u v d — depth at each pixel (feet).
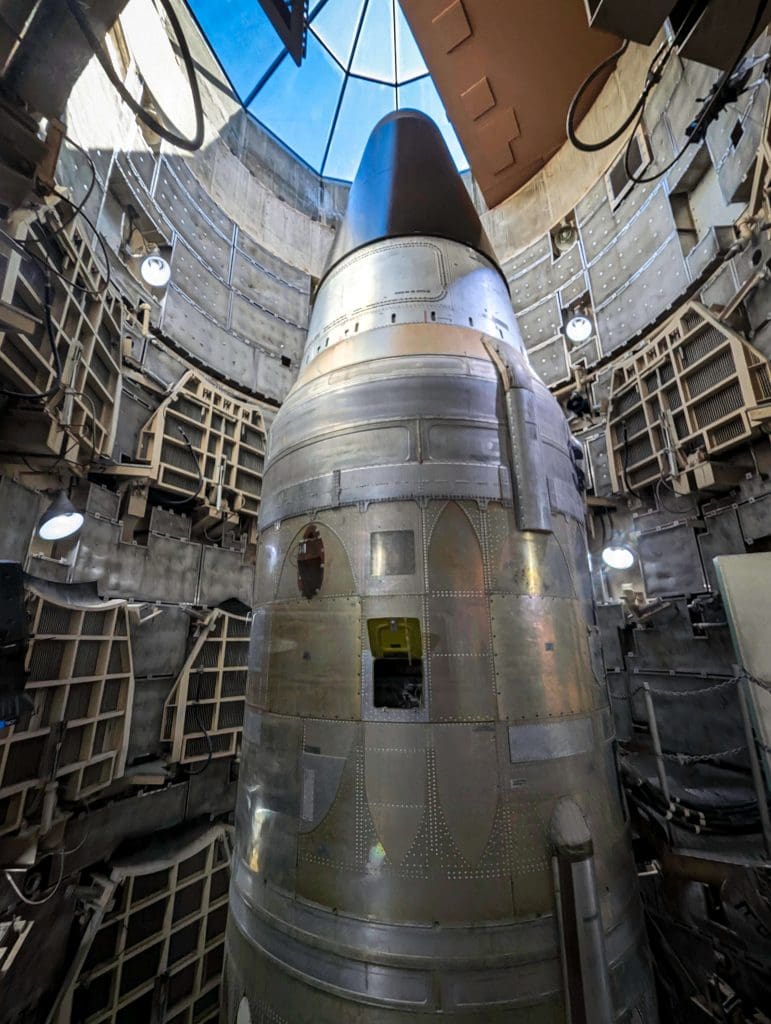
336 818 14.58
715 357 28.45
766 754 19.80
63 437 22.72
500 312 22.89
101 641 25.57
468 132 47.14
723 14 11.43
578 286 42.86
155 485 32.24
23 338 18.70
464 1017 12.47
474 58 41.45
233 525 39.63
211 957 31.40
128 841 28.09
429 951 12.94
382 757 14.53
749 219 26.20
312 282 53.16
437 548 16.07
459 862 13.60
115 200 33.55
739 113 28.14
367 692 15.20
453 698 14.73
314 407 19.83
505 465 17.56
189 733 31.91
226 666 35.45
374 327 21.20
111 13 12.75
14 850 19.81
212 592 36.68
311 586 17.12
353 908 13.71
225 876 33.04
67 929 23.52
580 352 41.60
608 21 12.09
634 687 32.55
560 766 15.16
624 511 36.81
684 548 31.55
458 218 24.67
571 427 41.04
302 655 16.71
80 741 24.04
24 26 12.73
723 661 27.04
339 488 17.58
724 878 20.62
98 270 27.22
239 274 45.75
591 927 13.26
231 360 42.86
